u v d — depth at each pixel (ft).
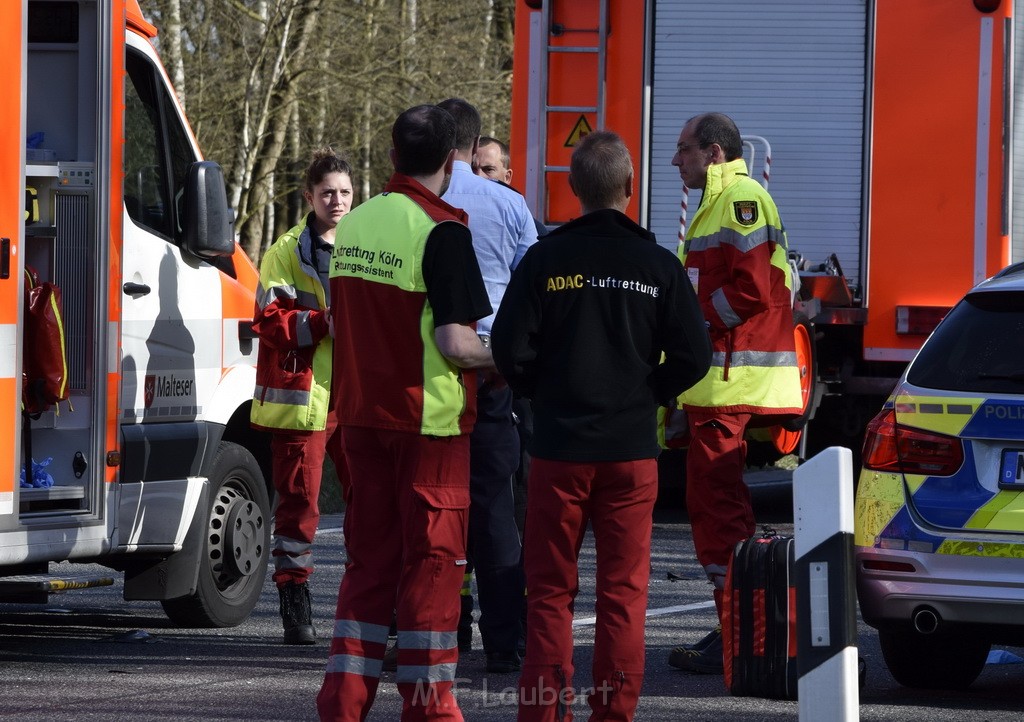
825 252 104.42
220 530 72.84
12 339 59.06
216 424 71.92
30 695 58.03
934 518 55.42
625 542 48.29
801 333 95.50
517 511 68.69
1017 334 56.85
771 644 57.36
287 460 67.97
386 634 48.14
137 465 66.23
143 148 69.26
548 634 47.62
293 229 68.28
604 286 48.01
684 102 104.73
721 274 61.57
